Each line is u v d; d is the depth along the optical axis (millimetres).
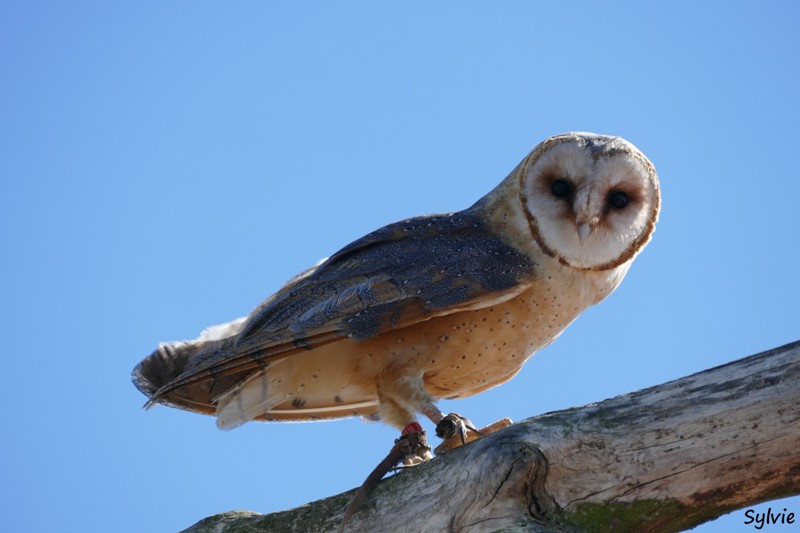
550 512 8086
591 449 8102
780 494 7969
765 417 7809
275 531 9062
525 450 8078
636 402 8211
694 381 8141
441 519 8312
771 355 8008
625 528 8039
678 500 8008
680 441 7969
